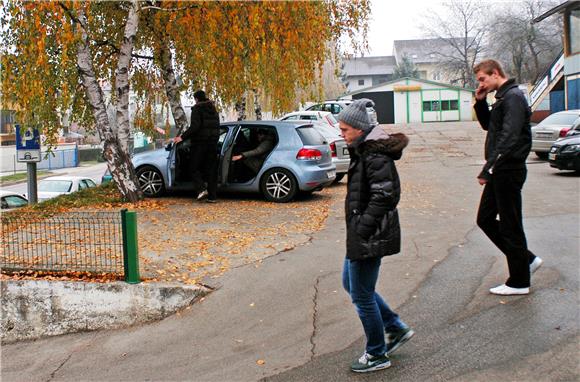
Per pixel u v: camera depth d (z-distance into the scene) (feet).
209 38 39.65
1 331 22.30
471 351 15.26
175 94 47.21
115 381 16.61
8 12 33.12
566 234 26.84
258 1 39.17
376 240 13.66
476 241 26.21
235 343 17.84
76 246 22.70
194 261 23.95
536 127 62.18
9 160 164.55
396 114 160.97
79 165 183.32
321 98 51.72
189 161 38.22
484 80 18.15
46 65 32.99
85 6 35.76
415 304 18.90
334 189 43.80
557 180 46.65
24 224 23.73
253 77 43.47
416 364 14.82
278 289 21.08
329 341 17.11
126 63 38.45
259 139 38.29
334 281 21.56
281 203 37.17
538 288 19.19
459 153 70.64
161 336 19.17
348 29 58.59
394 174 13.78
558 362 14.29
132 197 37.60
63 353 19.26
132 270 21.35
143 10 42.14
